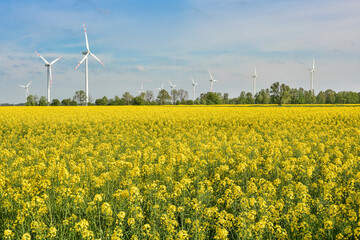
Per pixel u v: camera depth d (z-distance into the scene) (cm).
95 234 672
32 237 673
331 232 671
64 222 658
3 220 735
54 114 4228
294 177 1083
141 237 651
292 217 700
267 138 1956
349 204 789
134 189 725
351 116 3397
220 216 669
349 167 1095
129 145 1703
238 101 16812
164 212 760
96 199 708
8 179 933
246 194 849
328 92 16700
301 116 3494
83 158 1331
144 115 3916
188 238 650
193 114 4034
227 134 2280
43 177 939
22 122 3231
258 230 613
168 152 1418
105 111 4975
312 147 1579
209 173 1151
